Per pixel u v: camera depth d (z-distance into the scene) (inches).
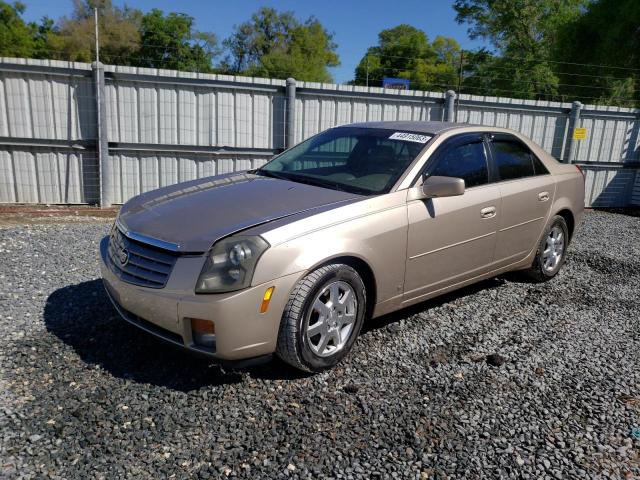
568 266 261.0
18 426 113.4
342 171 172.9
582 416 128.9
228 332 123.3
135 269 135.3
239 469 104.5
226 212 140.9
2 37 1744.6
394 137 180.1
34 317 167.3
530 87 1177.4
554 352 162.7
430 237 163.0
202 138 377.4
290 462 107.1
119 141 362.9
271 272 126.2
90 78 350.0
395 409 127.2
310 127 402.0
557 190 218.5
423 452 112.3
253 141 389.1
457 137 181.6
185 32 1489.9
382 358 152.3
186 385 132.8
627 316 196.1
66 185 362.0
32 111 344.2
